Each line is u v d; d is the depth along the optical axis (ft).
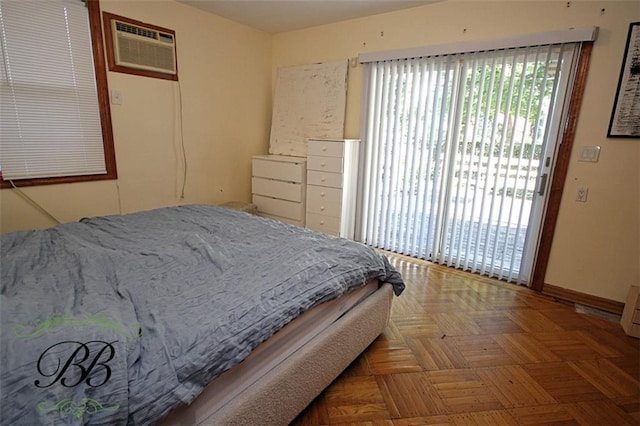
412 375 5.45
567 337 6.63
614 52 7.00
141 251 5.09
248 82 12.50
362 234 11.71
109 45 8.55
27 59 7.36
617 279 7.64
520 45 7.85
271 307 3.79
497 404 4.90
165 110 10.08
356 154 11.28
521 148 8.27
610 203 7.50
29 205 7.84
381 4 9.60
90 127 8.53
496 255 9.14
